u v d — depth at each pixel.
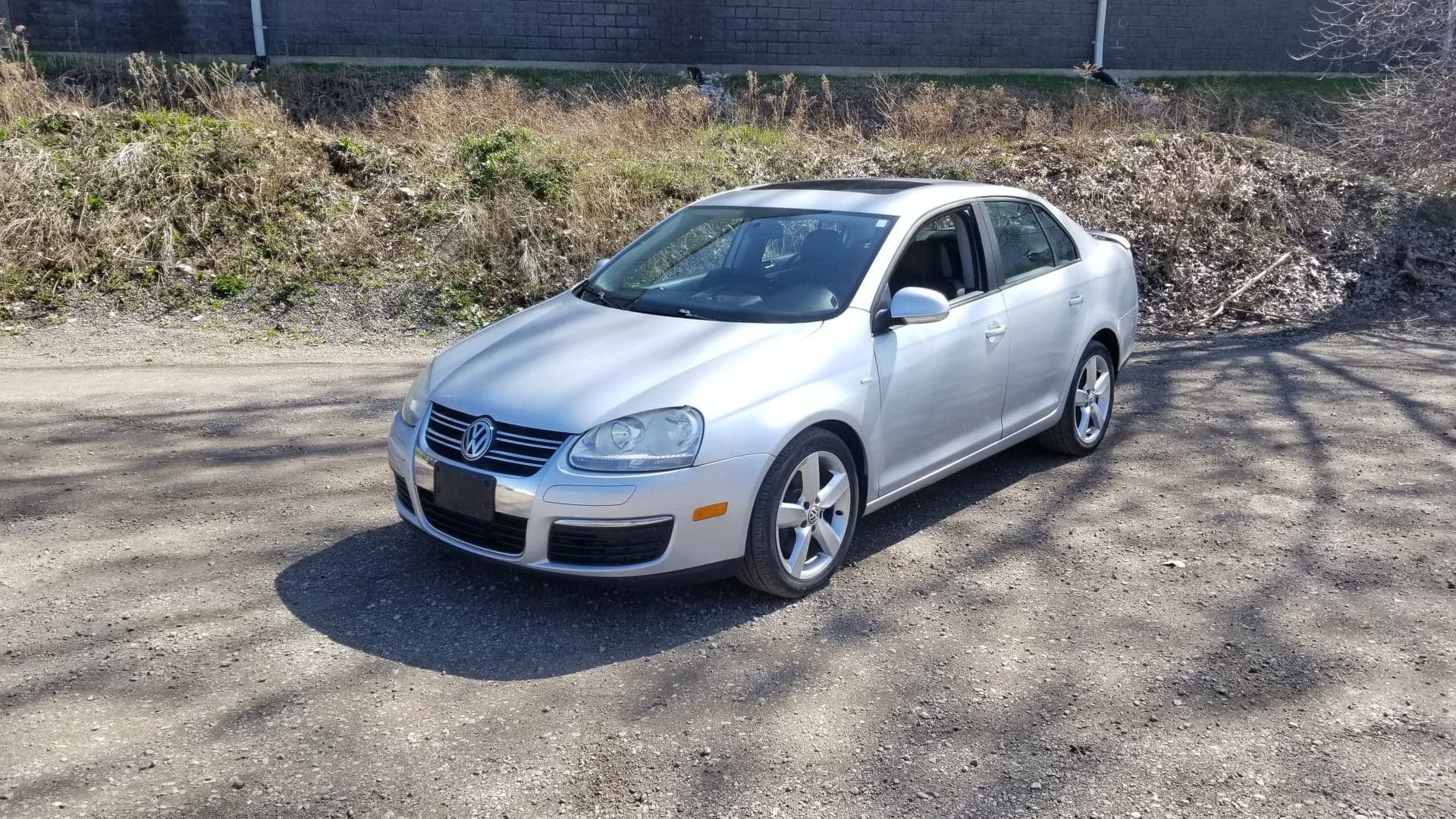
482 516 4.02
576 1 16.53
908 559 4.75
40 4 14.88
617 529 3.87
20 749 3.22
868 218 5.04
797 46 17.27
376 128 12.84
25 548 4.71
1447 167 12.55
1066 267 5.87
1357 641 3.99
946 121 13.23
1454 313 10.07
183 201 10.05
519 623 4.10
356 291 9.52
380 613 4.16
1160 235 11.01
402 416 4.50
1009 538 4.99
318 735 3.34
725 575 4.12
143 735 3.31
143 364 8.00
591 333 4.57
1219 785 3.12
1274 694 3.62
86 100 11.68
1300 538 4.98
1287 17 18.36
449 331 9.11
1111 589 4.43
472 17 16.28
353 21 15.95
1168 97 16.42
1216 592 4.41
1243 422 6.83
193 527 5.00
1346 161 12.98
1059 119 14.32
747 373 4.14
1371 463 6.03
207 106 12.03
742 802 3.04
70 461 5.88
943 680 3.71
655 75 16.81
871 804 3.04
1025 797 3.07
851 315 4.55
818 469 4.31
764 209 5.34
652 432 3.91
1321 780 3.14
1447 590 4.42
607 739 3.34
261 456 6.03
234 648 3.87
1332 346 8.95
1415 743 3.34
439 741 3.32
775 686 3.67
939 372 4.82
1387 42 14.69
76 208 9.88
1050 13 17.88
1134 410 7.14
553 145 11.44
